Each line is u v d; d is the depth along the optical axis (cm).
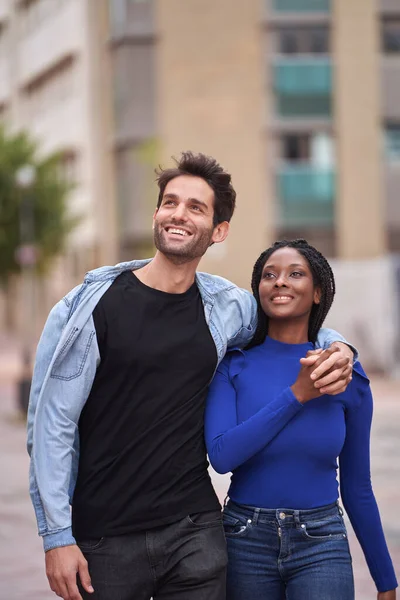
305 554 411
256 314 434
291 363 426
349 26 3322
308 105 3347
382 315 2330
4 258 3812
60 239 3812
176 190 415
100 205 3797
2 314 5353
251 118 3344
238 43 3344
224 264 3344
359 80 3334
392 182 3369
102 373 405
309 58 3344
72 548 396
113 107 3597
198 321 415
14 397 2308
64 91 4256
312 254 430
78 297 407
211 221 417
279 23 3328
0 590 771
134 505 403
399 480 1182
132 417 405
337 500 422
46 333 407
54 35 4253
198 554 405
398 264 2325
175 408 408
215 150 3362
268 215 3356
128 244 3650
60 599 745
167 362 406
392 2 3331
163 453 405
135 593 407
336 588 407
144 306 409
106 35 3616
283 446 410
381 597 444
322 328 444
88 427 408
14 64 4825
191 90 3372
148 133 3459
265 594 416
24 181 2898
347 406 423
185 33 3372
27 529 974
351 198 3344
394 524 948
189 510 407
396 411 1827
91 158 3888
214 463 406
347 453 434
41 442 399
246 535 414
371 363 2358
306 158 3366
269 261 429
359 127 3338
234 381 425
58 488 397
